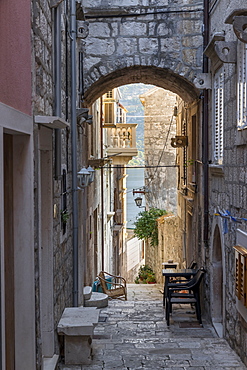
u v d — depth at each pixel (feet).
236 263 22.65
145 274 71.10
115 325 31.45
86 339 21.84
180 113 53.62
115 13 35.60
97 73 35.91
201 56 35.32
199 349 24.84
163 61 35.50
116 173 78.95
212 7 32.60
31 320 15.14
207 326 31.58
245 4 21.99
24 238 15.12
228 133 26.11
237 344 23.81
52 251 20.10
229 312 26.05
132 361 22.50
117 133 63.46
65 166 24.90
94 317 22.56
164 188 79.71
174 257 59.57
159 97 79.30
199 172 38.45
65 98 25.62
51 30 20.10
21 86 14.15
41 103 17.26
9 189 15.03
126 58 35.73
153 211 73.61
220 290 31.83
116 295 42.68
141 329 30.45
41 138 17.84
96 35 35.78
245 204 22.04
